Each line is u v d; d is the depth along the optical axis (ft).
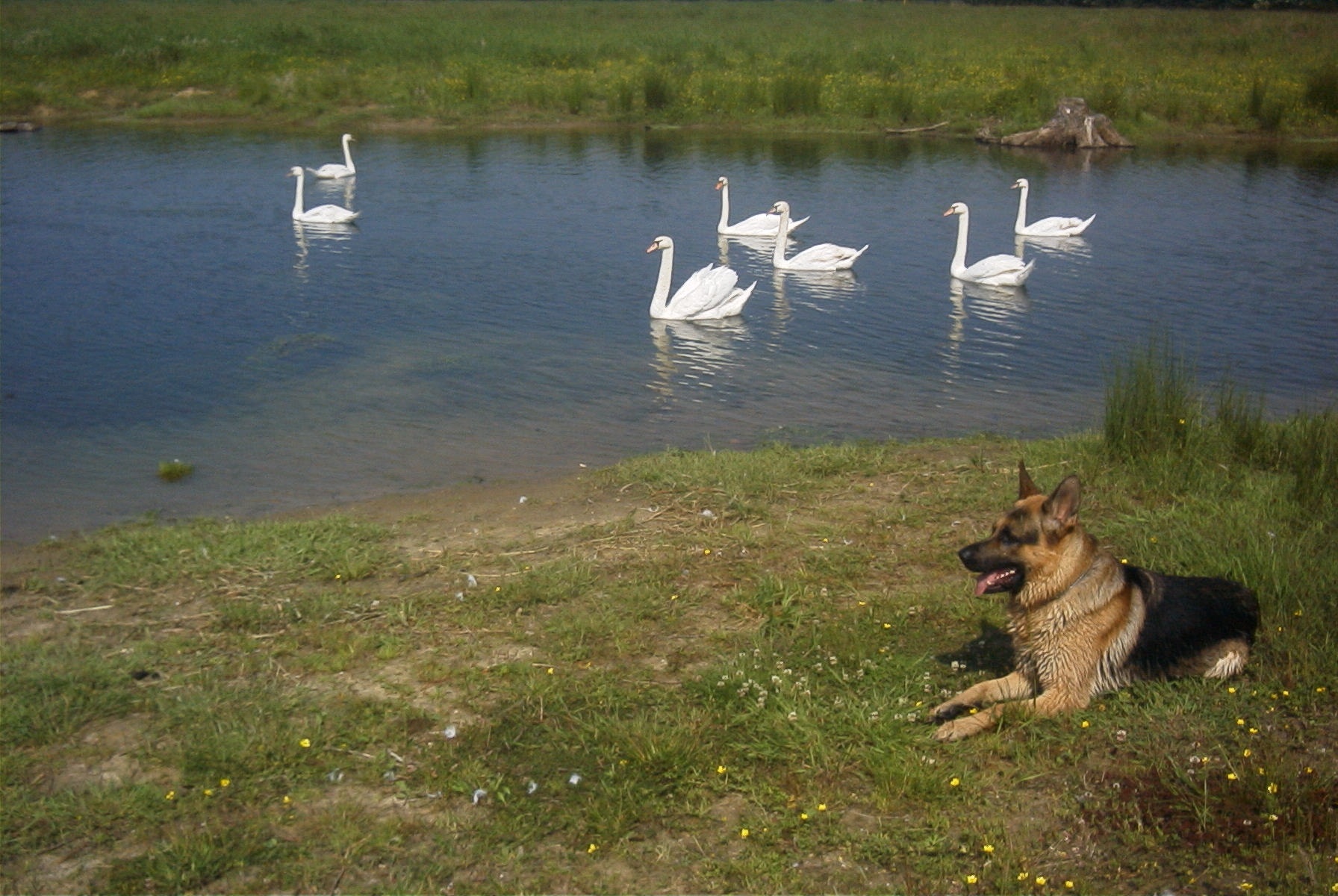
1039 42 143.54
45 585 23.79
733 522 26.94
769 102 107.65
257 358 42.86
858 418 37.27
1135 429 30.63
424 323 47.98
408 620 21.89
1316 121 101.35
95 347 43.88
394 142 95.66
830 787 16.53
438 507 29.09
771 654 20.10
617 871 14.96
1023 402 38.96
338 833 15.67
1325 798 15.57
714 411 38.01
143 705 18.98
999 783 16.58
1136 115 101.65
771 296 54.44
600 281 55.42
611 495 29.32
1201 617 18.83
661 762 16.98
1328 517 25.25
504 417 37.17
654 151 92.07
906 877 14.65
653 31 151.84
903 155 91.86
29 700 18.90
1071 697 17.89
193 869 14.87
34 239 60.80
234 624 21.84
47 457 33.27
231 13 167.53
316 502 29.86
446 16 171.22
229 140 94.63
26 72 110.93
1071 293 53.67
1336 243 62.03
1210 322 48.44
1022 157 91.50
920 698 18.80
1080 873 14.73
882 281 57.16
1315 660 18.93
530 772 16.98
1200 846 15.05
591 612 22.11
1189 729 17.44
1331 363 42.75
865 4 225.15
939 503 27.94
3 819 15.96
